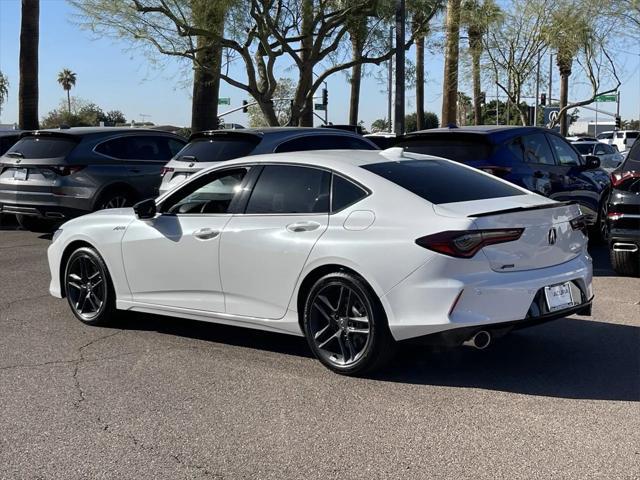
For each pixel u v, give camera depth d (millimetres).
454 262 4750
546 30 23109
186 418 4609
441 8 19141
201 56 17922
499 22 23516
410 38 18875
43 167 11711
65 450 4172
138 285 6453
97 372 5523
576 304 5293
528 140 9359
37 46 22047
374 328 5035
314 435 4316
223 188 6035
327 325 5344
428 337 4852
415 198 5102
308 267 5305
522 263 4973
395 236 4945
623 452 4008
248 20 16969
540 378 5227
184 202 6270
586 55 23391
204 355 5914
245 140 9820
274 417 4594
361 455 4043
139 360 5809
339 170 5453
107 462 4020
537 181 9023
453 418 4527
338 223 5246
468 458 3975
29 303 7836
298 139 10109
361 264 5023
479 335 4824
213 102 19516
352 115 28922
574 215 5465
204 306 6023
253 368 5555
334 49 18203
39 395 5047
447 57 24094
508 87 25094
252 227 5664
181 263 6086
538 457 3967
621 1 19484
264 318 5652
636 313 7027
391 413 4621
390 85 32438
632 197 8188
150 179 12602
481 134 8875
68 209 11688
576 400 4793
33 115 22109
